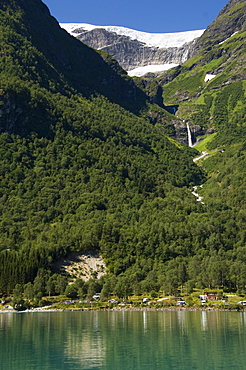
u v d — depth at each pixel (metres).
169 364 183.88
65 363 186.12
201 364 183.75
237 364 183.12
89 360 189.88
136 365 183.00
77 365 183.50
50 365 183.25
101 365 183.00
